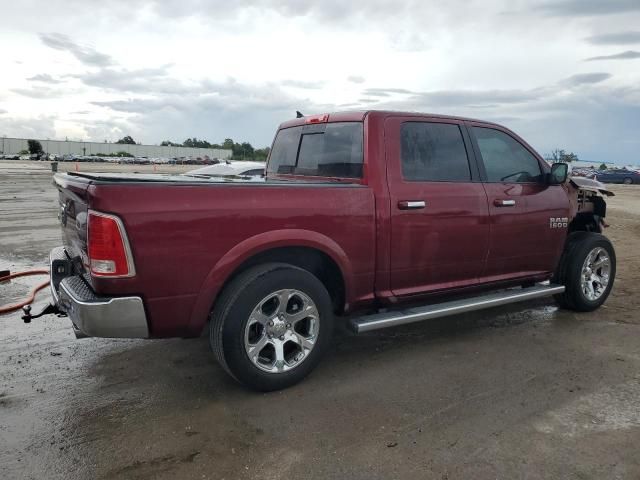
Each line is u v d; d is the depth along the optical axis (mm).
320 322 3742
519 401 3527
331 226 3732
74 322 3170
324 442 3016
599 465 2809
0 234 10266
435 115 4414
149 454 2900
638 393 3658
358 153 4086
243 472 2742
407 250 4121
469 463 2816
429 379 3881
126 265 3045
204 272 3281
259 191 3463
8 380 3830
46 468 2766
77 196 3336
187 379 3859
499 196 4629
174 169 56938
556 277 5445
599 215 5840
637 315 5504
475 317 5430
